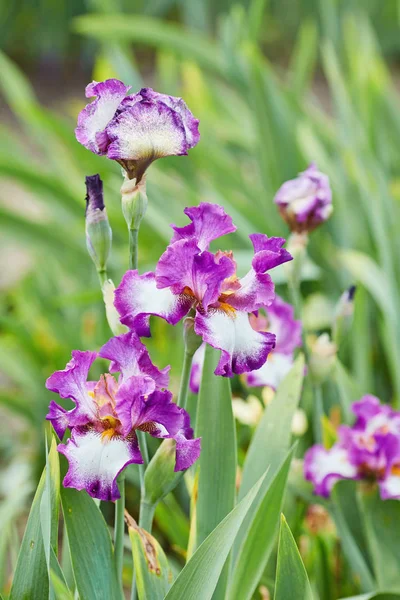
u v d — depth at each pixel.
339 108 2.63
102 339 2.07
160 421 1.15
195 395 1.45
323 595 1.53
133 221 1.21
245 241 2.36
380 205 2.13
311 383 1.47
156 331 2.16
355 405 1.48
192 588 1.17
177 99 1.17
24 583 1.22
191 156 2.69
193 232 1.17
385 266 2.04
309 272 2.22
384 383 2.29
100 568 1.20
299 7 6.62
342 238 2.42
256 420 1.63
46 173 2.57
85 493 1.19
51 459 1.18
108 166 2.59
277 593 1.19
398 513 1.44
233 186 2.72
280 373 1.45
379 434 1.43
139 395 1.13
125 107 1.16
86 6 6.41
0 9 6.44
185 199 2.60
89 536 1.20
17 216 2.59
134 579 1.27
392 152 2.84
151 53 6.81
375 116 2.69
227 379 1.27
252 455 1.34
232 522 1.17
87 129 1.17
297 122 2.59
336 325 1.46
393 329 1.95
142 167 1.18
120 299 1.15
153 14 6.06
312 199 1.44
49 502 1.16
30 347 2.45
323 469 1.46
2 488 2.24
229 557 1.26
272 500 1.24
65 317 2.72
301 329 1.45
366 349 2.03
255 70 2.44
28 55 6.68
